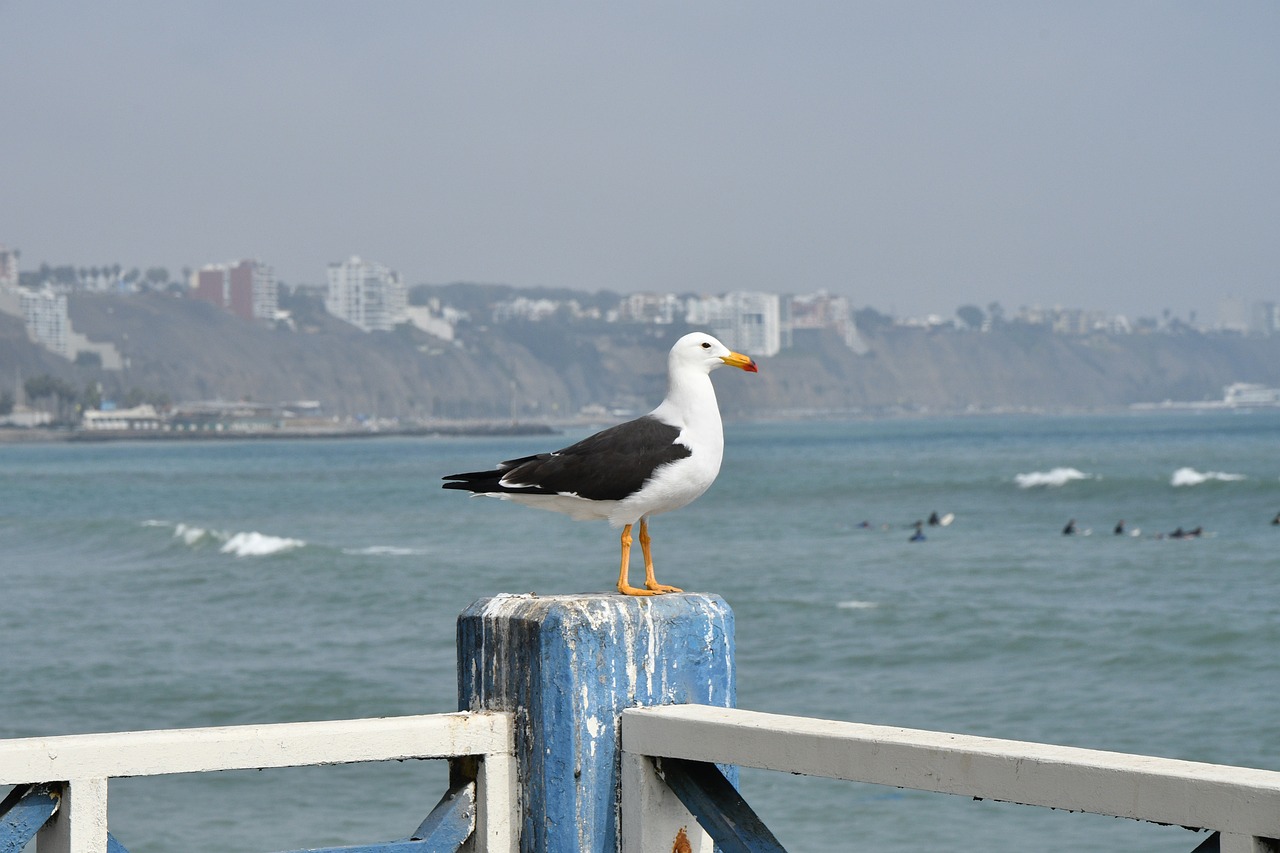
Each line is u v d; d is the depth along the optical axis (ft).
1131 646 63.26
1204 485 173.06
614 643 8.79
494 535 148.36
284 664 62.85
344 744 8.49
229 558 116.47
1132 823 34.04
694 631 9.04
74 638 71.82
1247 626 67.05
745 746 8.09
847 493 211.00
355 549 132.57
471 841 9.09
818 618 76.38
